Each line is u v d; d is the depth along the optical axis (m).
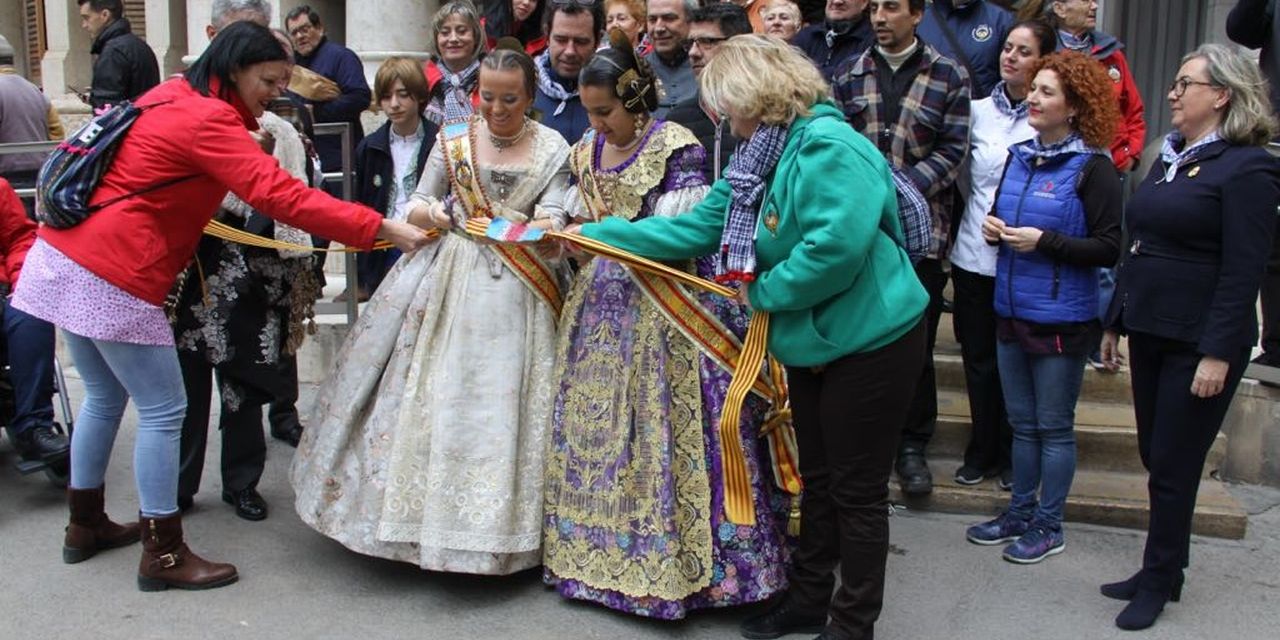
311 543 4.11
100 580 3.79
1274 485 4.82
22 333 4.43
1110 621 3.58
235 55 3.49
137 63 6.59
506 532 3.59
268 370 4.24
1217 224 3.30
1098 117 3.80
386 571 3.88
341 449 3.77
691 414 3.53
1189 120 3.38
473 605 3.64
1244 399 4.88
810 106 3.12
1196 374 3.32
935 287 4.47
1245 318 3.27
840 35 4.79
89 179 3.40
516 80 3.66
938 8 5.04
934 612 3.63
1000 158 4.33
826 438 3.20
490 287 3.73
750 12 5.48
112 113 3.45
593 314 3.66
